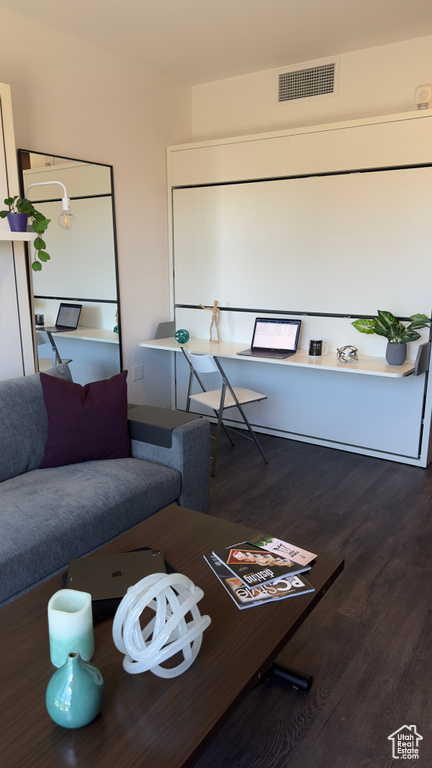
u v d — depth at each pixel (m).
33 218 2.69
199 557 1.64
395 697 1.65
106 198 3.54
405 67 3.30
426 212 3.14
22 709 1.09
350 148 3.31
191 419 2.60
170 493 2.41
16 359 2.82
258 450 3.79
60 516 1.96
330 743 1.49
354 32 3.14
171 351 4.43
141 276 3.98
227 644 1.27
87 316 3.49
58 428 2.42
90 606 1.20
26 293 2.81
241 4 2.77
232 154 3.77
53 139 3.12
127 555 1.60
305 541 2.56
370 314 3.46
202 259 4.09
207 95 4.11
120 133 3.59
